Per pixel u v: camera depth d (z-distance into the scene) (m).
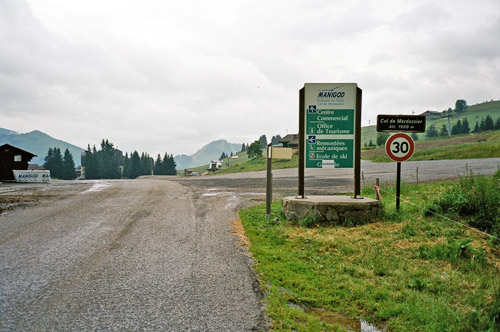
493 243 6.46
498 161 28.61
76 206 11.55
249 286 4.50
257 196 15.13
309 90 9.38
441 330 3.44
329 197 9.56
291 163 58.38
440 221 8.09
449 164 28.58
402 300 4.25
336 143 9.40
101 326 3.32
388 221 8.40
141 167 184.12
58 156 144.88
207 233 7.61
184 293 4.20
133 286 4.39
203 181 26.12
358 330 3.55
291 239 7.21
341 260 5.83
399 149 9.16
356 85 9.31
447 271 5.18
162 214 10.09
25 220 8.91
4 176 24.03
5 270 4.92
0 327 3.25
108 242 6.65
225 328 3.36
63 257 5.61
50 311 3.63
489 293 4.36
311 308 4.04
